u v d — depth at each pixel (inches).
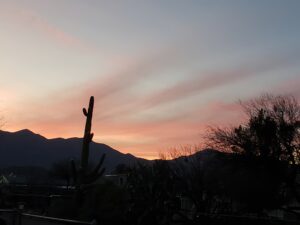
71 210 907.4
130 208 1082.7
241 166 1534.2
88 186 979.3
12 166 3275.1
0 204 939.3
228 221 1024.9
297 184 1525.6
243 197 1558.8
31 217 327.9
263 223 973.8
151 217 1118.4
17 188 1606.8
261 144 1504.7
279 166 1494.8
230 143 1550.2
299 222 940.6
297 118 1518.2
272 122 1496.1
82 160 992.9
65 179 2689.5
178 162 1969.7
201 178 1803.6
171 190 1228.5
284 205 1630.2
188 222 1156.5
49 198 1071.6
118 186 1094.4
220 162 1627.7
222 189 1743.4
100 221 889.5
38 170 3297.2
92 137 1007.0
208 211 1720.0
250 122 1534.2
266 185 1519.4
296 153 1499.8
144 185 1190.3
